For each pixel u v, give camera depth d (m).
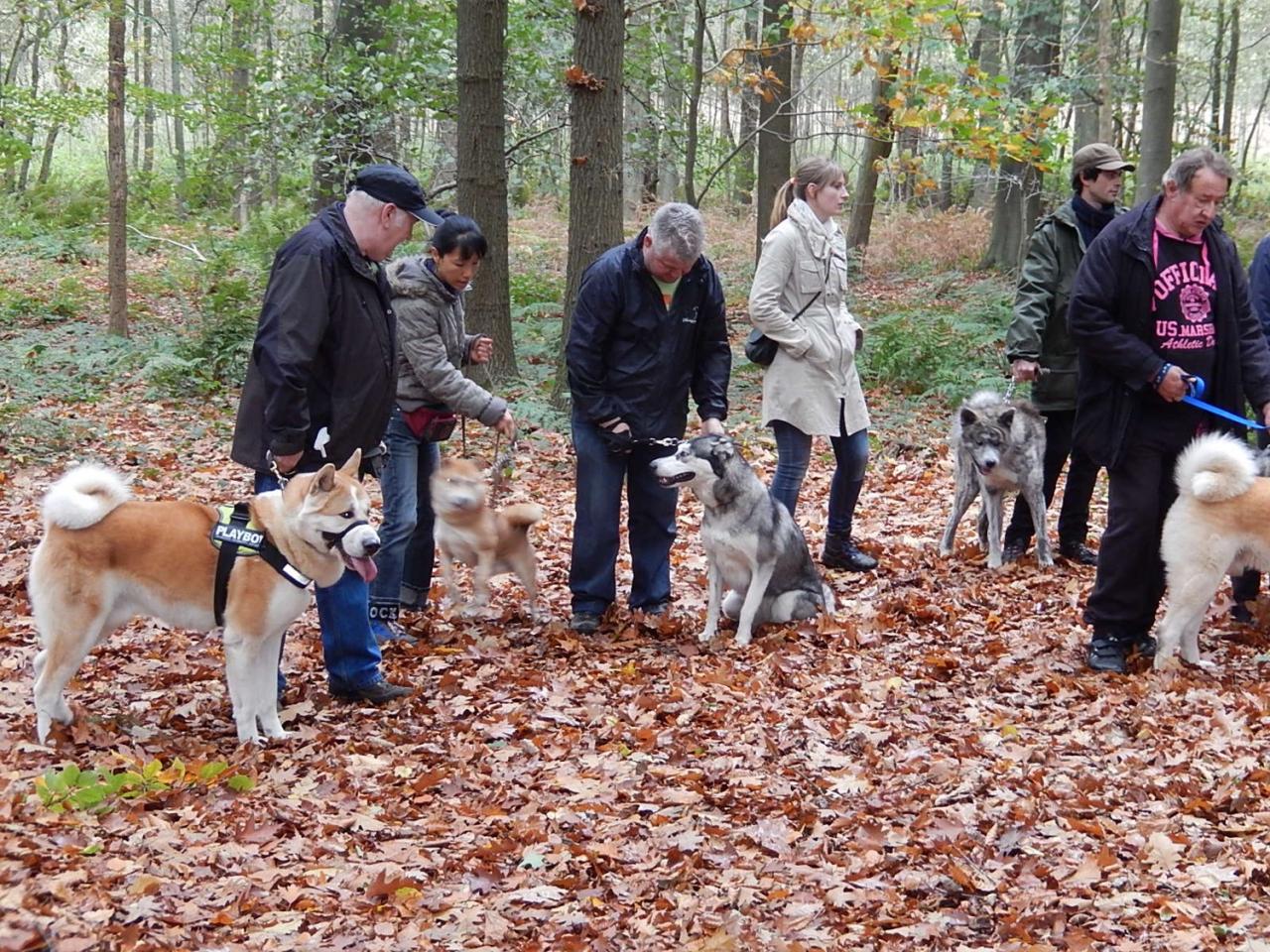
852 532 8.48
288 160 14.70
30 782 4.04
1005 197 20.11
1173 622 5.53
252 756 4.60
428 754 4.77
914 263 21.27
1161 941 3.28
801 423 7.12
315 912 3.44
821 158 7.14
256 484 5.14
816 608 6.57
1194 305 5.43
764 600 6.54
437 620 6.55
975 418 7.44
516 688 5.52
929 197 27.02
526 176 18.20
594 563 6.38
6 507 8.14
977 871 3.74
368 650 5.30
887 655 5.98
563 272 20.09
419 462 6.45
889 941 3.33
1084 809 4.13
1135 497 5.55
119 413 11.07
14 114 20.22
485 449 10.17
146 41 27.28
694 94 15.27
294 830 3.99
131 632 6.02
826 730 5.02
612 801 4.30
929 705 5.29
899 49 13.63
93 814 3.90
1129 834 3.93
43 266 18.25
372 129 13.95
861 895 3.58
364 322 5.05
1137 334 5.46
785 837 3.98
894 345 13.34
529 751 4.78
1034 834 3.98
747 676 5.68
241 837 3.88
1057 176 21.20
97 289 17.06
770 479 9.92
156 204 25.58
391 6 14.14
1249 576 6.36
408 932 3.34
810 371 7.09
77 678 5.37
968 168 28.88
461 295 6.18
